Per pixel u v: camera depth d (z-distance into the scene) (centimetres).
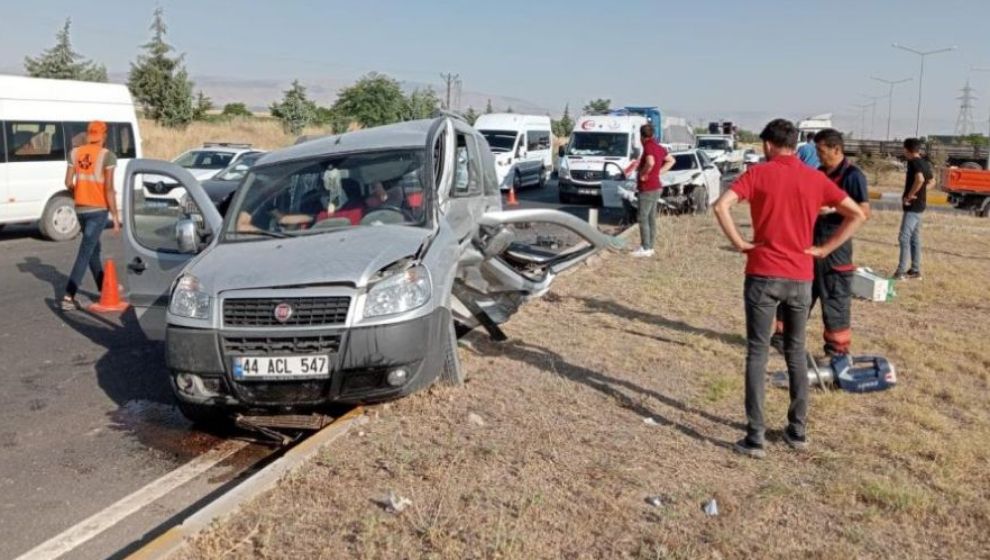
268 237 596
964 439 519
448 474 454
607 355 715
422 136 673
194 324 516
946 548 389
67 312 952
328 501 425
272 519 405
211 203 637
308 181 638
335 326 499
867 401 597
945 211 2467
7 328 872
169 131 4184
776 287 486
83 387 676
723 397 601
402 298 516
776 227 484
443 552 372
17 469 509
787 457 495
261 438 566
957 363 706
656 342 762
